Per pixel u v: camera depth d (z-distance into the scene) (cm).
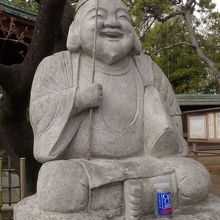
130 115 290
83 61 300
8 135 476
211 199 291
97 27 286
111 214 250
